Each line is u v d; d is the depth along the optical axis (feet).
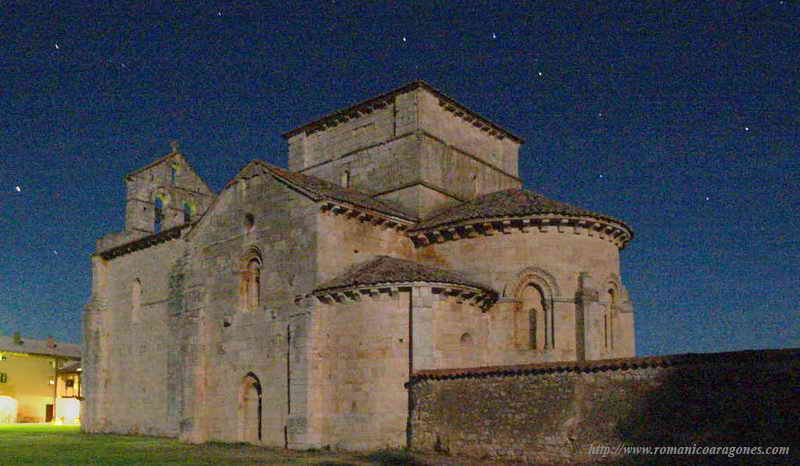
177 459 74.90
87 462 72.79
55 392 235.61
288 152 124.26
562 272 88.84
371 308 81.46
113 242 134.51
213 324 99.25
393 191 104.88
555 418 62.80
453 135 112.16
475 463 64.95
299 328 84.89
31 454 82.12
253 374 92.02
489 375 69.15
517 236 90.12
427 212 102.27
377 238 93.40
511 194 100.32
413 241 97.66
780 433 50.44
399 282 80.43
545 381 64.54
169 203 138.72
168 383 113.29
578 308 87.45
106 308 132.05
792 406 50.31
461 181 110.93
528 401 65.31
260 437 89.86
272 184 94.27
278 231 91.97
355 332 81.97
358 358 81.20
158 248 122.21
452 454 70.33
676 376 56.44
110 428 126.11
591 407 60.80
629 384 59.11
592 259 91.45
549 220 89.30
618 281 95.55
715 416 53.72
